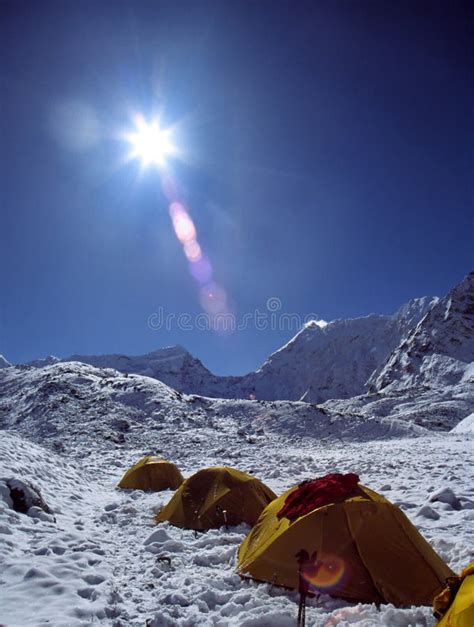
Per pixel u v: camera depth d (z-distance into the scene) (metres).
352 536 5.81
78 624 4.82
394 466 17.02
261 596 5.68
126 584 6.22
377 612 5.12
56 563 6.56
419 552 5.71
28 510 9.08
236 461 21.78
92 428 30.66
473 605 4.10
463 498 10.98
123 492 14.50
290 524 6.23
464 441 30.14
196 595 5.78
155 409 36.84
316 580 5.61
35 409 36.47
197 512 9.27
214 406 40.94
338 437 35.56
